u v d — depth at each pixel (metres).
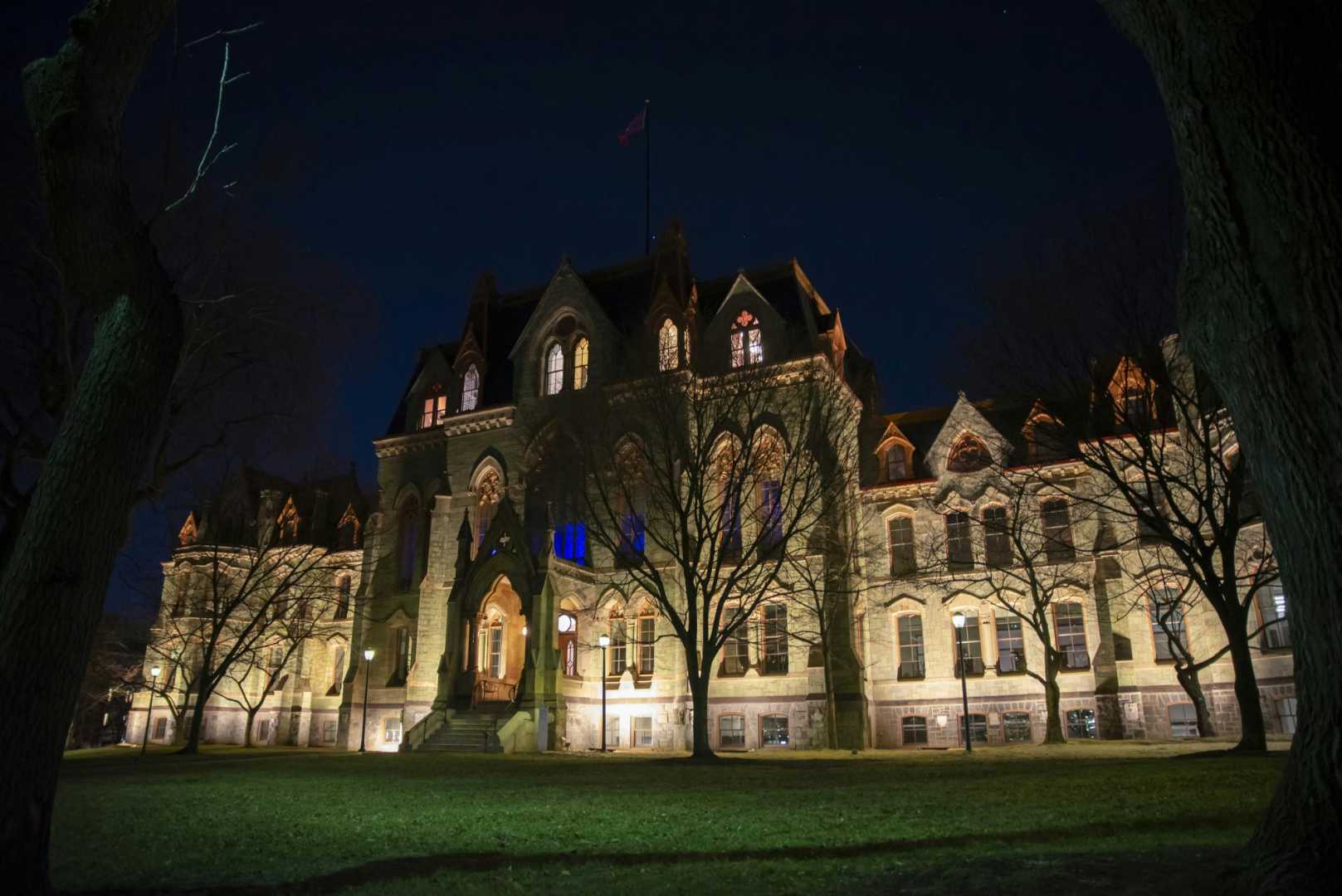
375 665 59.00
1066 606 47.56
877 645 50.97
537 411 58.16
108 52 9.58
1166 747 35.66
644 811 15.95
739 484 39.72
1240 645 27.72
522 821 14.91
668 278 56.66
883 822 13.35
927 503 51.56
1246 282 7.00
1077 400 32.41
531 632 46.88
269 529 62.31
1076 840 11.04
